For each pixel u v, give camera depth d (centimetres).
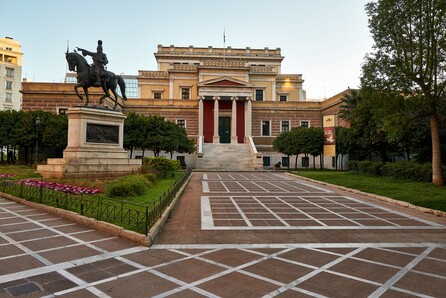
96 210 1009
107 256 662
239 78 5084
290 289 516
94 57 1980
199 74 5041
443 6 1611
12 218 1000
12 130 3350
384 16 1784
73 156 1791
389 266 635
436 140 1834
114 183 1361
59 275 555
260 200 1487
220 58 5634
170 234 861
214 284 531
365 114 2641
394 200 1497
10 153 4016
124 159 2002
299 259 671
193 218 1070
